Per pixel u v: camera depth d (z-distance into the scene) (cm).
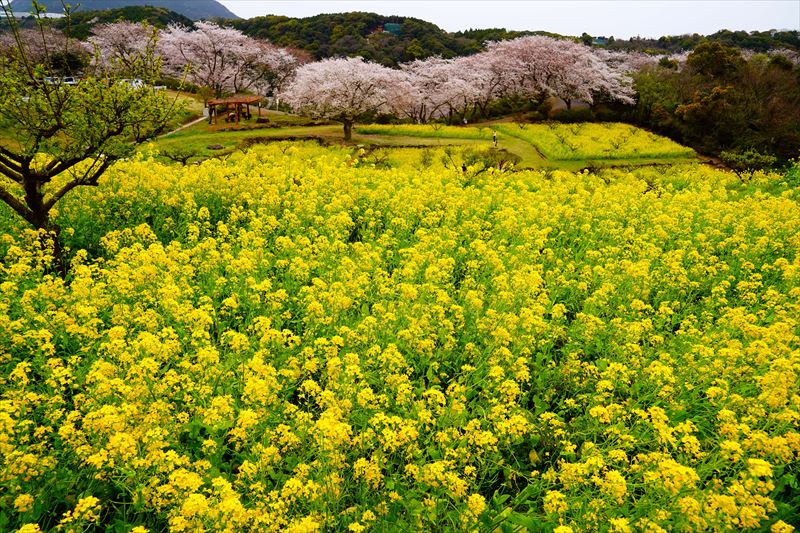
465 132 4859
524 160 3838
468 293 871
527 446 614
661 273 1074
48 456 478
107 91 976
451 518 470
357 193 1552
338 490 470
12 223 1082
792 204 1510
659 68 7169
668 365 741
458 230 1307
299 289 944
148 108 1016
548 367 736
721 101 5291
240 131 4703
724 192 1942
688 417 662
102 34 6719
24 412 521
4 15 895
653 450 586
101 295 797
